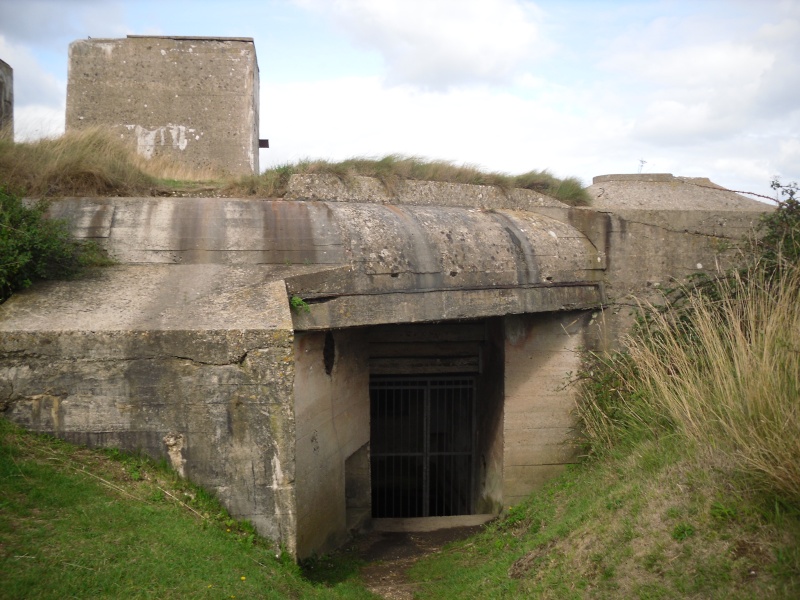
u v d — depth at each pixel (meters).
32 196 6.36
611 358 6.80
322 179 7.60
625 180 10.14
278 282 5.38
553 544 4.86
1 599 3.03
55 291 5.09
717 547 3.54
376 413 10.36
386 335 8.29
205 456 4.59
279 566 4.53
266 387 4.60
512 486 7.54
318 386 6.24
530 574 4.68
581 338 7.53
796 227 6.16
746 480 3.81
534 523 6.07
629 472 5.03
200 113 12.41
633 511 4.29
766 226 7.01
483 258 6.70
